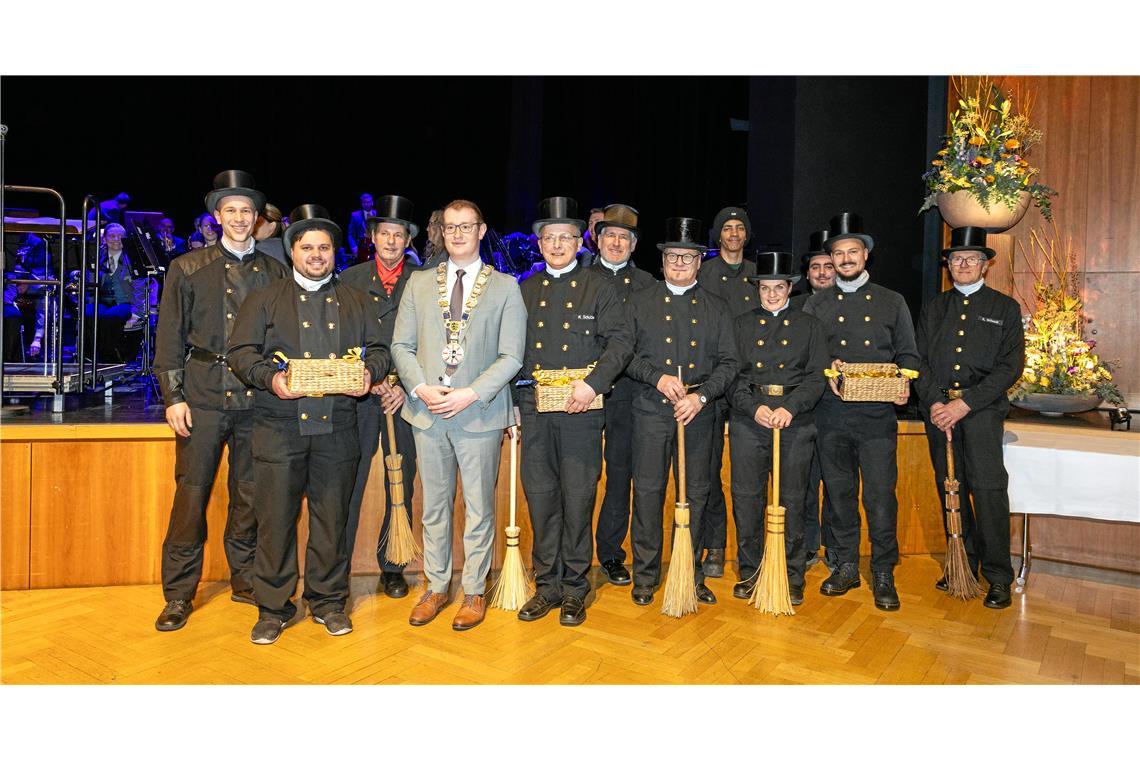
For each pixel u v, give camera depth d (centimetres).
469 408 300
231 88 890
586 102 948
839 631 309
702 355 330
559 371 307
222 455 334
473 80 949
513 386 340
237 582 328
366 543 375
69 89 843
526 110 953
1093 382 408
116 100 858
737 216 393
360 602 333
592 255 433
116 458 346
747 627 311
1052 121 480
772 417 325
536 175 956
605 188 955
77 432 341
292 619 308
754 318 347
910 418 425
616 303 317
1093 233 475
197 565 310
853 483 354
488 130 959
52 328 532
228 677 261
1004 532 342
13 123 830
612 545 369
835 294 365
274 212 389
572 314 314
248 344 283
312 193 926
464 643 290
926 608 336
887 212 526
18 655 277
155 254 563
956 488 353
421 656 279
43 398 452
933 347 362
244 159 902
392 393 331
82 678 260
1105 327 473
